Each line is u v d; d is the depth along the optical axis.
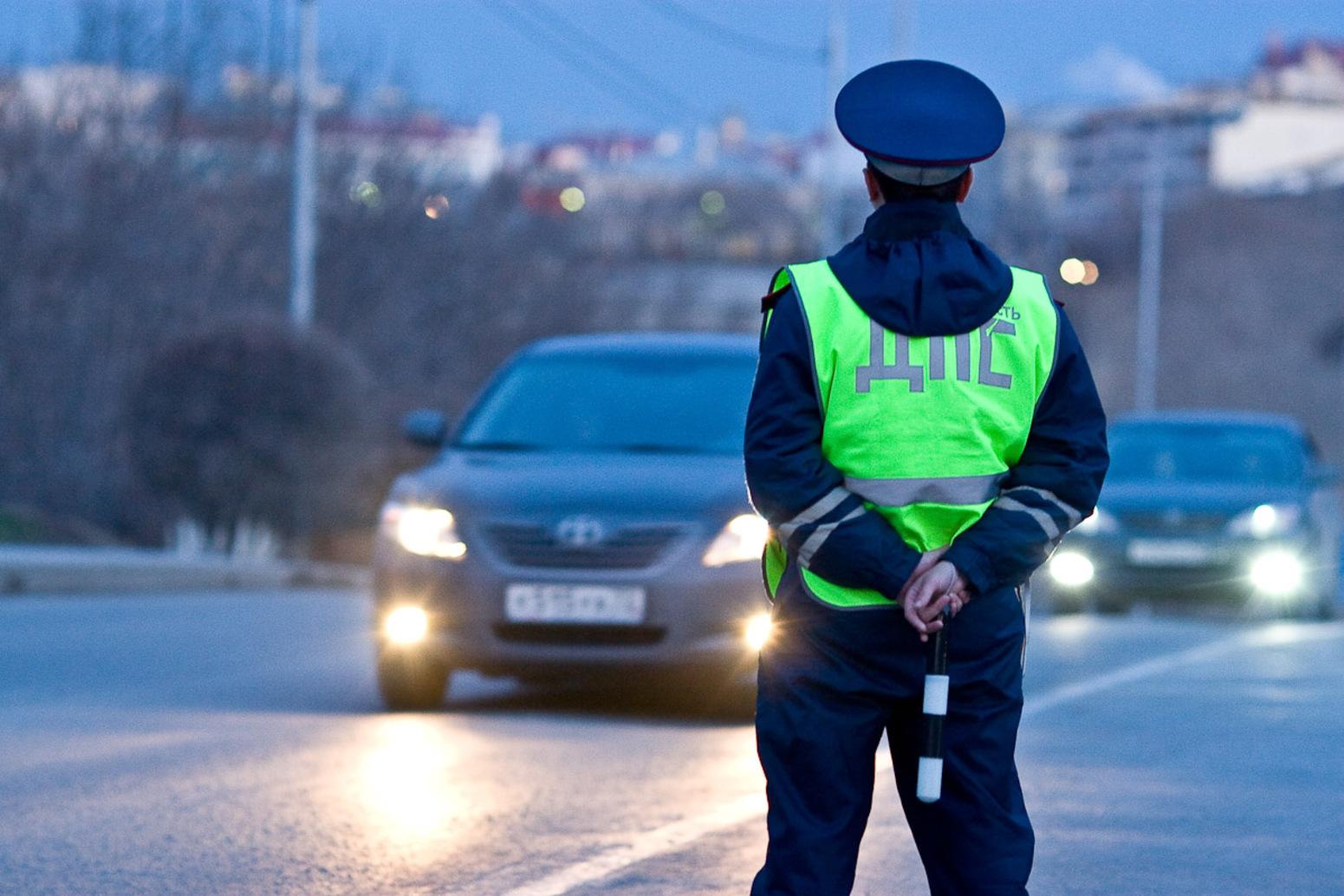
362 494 96.50
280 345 77.06
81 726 28.39
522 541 28.86
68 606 54.16
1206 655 40.34
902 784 12.05
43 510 85.44
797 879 11.56
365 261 111.75
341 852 19.19
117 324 89.25
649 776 23.83
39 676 35.78
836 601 11.54
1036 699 32.12
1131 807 22.02
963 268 11.48
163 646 41.78
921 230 11.73
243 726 28.44
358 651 41.03
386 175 114.75
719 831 20.23
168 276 93.19
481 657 28.86
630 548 28.56
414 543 29.50
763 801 22.02
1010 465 11.78
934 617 11.36
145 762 24.75
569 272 135.00
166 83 97.56
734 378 32.84
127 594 61.31
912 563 11.34
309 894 17.42
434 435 33.09
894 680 11.62
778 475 11.41
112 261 89.81
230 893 17.47
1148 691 33.47
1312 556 52.69
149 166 94.12
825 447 11.61
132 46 96.75
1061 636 45.50
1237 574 52.00
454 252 119.38
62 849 19.31
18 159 88.12
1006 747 11.69
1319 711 30.53
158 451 76.69
